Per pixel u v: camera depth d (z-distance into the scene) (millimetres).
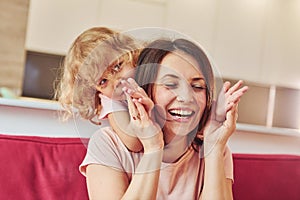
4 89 2846
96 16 3234
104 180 748
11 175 952
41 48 3143
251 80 3678
